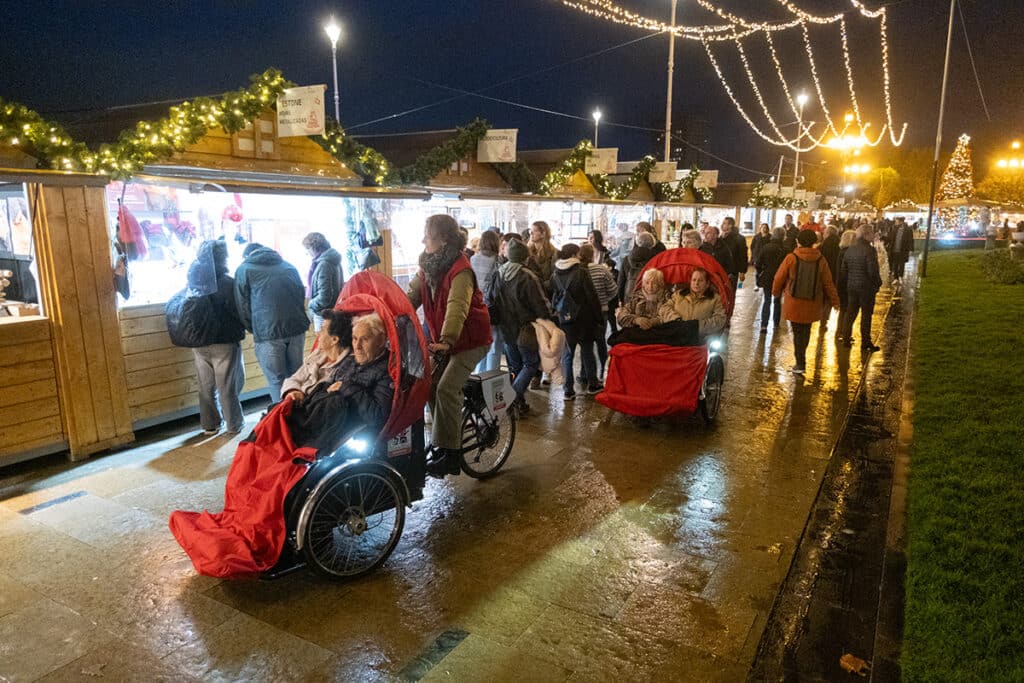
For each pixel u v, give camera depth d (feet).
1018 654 9.60
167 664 9.95
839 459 18.13
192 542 11.60
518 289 20.01
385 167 27.91
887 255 70.95
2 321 16.29
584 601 11.59
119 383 18.44
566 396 23.54
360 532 12.23
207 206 22.27
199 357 19.07
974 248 110.52
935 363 27.27
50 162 16.72
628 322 20.70
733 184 83.05
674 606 11.45
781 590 11.96
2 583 12.01
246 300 18.84
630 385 20.17
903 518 14.17
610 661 10.04
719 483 16.56
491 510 15.08
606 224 52.90
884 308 45.44
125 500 15.34
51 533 13.80
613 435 20.01
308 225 26.17
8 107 16.06
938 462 16.70
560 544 13.58
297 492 11.62
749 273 69.00
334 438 12.01
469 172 37.29
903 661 9.62
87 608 11.30
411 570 12.59
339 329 13.00
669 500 15.60
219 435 19.65
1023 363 26.84
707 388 20.52
